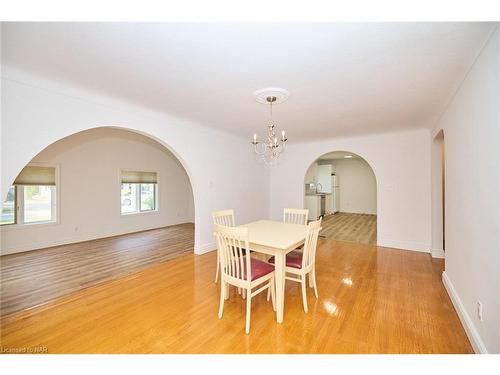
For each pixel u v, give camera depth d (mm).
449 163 2613
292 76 2146
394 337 1867
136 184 6355
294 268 2326
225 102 2826
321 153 5227
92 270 3369
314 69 2016
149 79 2230
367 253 4113
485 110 1579
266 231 2729
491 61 1483
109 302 2449
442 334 1899
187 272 3285
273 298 2311
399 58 1828
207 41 1623
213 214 3160
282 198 5844
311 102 2789
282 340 1843
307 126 3922
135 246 4699
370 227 6480
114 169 5680
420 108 2967
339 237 5344
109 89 2471
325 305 2379
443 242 3852
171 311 2279
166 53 1781
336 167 9586
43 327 2016
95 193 5320
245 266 2258
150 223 6527
